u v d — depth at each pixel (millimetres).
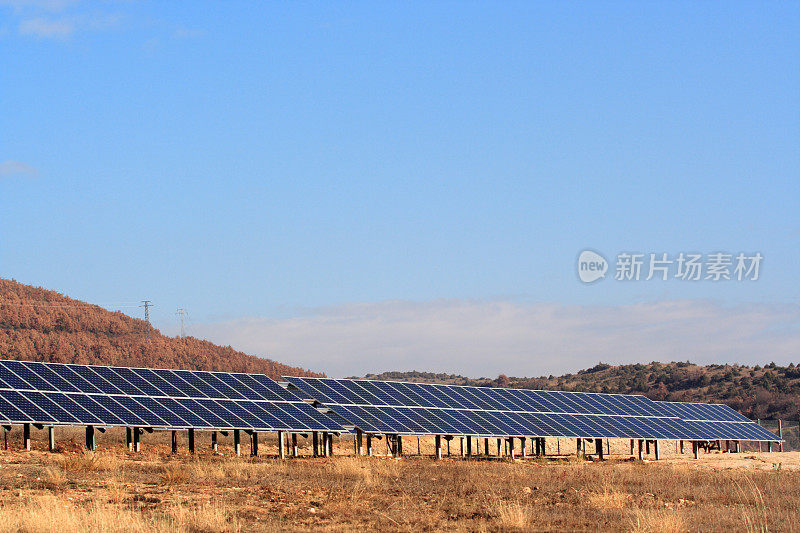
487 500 26734
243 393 47156
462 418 51938
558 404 61844
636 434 57906
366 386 54406
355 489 26953
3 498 23531
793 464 55906
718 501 28406
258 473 32969
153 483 28547
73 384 40594
